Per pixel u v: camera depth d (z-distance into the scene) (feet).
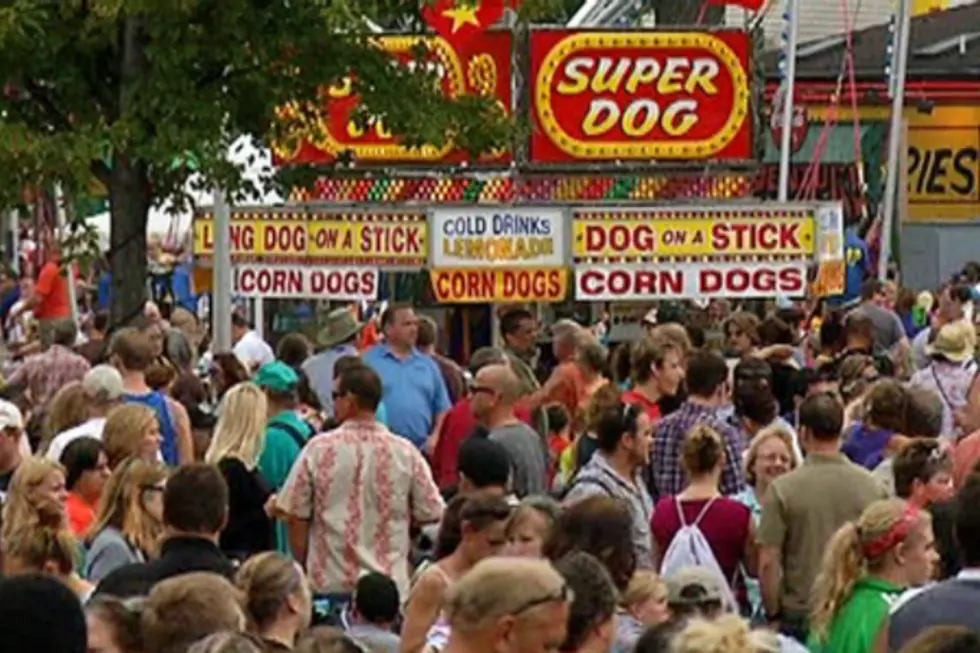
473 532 59.36
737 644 42.65
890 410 82.69
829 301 188.75
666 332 91.56
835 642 57.88
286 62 126.72
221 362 112.47
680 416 83.46
